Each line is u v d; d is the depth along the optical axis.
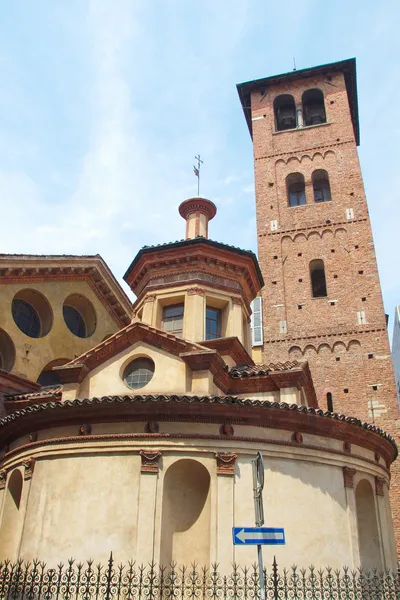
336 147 45.38
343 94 48.25
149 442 17.69
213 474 17.47
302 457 18.64
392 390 33.81
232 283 27.94
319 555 17.44
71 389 20.66
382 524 20.45
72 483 17.70
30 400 23.06
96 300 30.72
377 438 21.22
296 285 39.53
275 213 43.34
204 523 17.34
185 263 27.80
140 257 28.62
